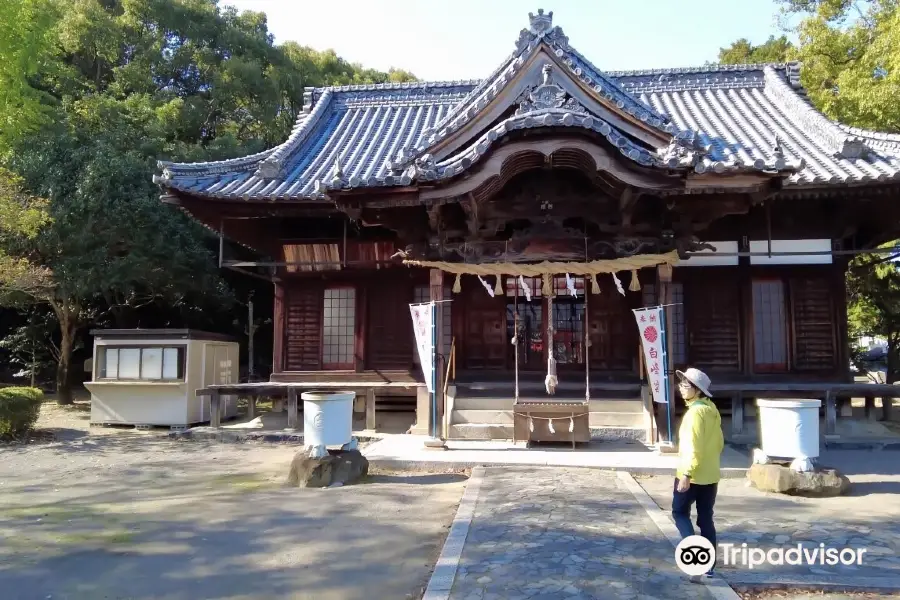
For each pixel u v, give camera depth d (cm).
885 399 1339
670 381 1005
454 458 956
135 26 2600
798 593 482
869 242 1336
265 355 2669
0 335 2414
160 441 1273
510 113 1077
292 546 611
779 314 1326
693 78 1728
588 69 1123
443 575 505
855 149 1211
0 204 1307
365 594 496
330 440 894
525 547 573
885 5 1759
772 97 1636
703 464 506
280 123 2764
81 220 1620
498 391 1235
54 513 742
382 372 1423
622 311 1373
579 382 1302
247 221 1438
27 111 1702
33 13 1659
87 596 500
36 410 1342
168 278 1873
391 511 729
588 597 462
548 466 924
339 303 1470
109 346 1502
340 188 1004
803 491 779
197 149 2211
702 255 1112
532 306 1410
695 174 925
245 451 1162
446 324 1266
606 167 936
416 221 1132
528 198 1101
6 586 520
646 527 633
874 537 610
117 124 2067
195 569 554
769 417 831
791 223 1320
